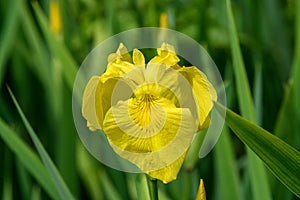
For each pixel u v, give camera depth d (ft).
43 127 4.36
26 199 3.76
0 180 3.85
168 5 4.45
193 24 4.38
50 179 3.24
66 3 4.46
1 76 4.13
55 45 3.53
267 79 4.24
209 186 3.79
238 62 3.09
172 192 3.56
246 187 3.56
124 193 3.66
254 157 3.12
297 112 3.52
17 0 4.13
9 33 4.12
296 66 3.51
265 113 4.15
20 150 3.26
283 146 2.68
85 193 3.91
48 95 4.27
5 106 4.12
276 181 3.47
